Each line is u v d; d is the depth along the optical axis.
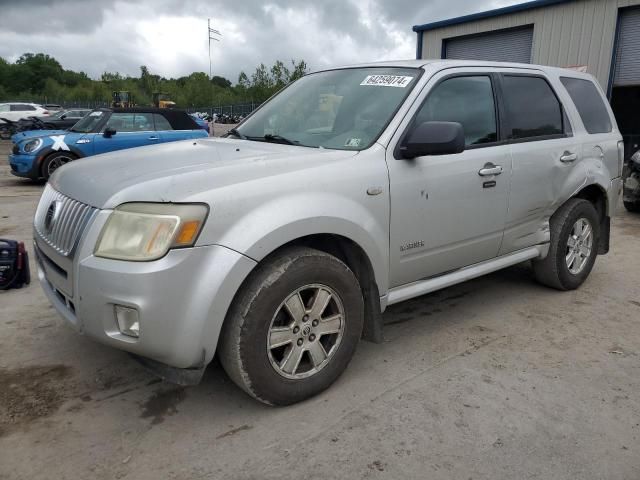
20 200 8.84
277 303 2.57
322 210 2.66
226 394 2.91
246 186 2.50
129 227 2.35
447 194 3.31
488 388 3.00
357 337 2.95
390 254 3.10
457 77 3.54
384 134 3.09
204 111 39.09
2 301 4.14
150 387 2.96
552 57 14.45
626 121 15.91
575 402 2.88
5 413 2.70
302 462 2.37
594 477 2.31
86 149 10.56
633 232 7.01
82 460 2.37
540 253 4.29
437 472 2.32
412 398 2.89
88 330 2.46
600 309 4.22
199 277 2.35
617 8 12.98
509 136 3.80
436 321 3.93
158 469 2.32
